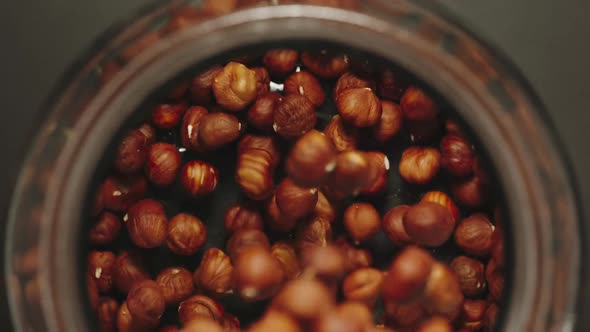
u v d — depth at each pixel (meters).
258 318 0.32
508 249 0.28
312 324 0.28
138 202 0.33
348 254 0.32
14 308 0.28
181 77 0.29
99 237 0.32
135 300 0.31
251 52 0.30
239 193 0.33
